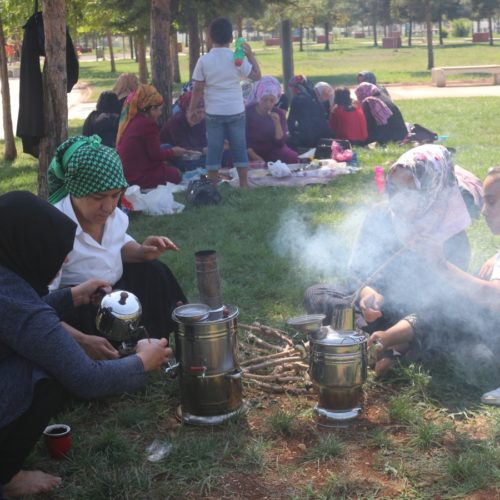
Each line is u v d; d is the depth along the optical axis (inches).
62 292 141.4
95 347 130.4
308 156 414.9
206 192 324.8
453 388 151.4
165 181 343.3
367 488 119.9
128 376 119.7
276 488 121.5
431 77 1073.5
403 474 122.8
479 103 693.9
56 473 126.3
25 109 291.4
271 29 1729.8
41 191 298.8
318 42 3019.2
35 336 110.3
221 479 124.0
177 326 137.8
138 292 159.8
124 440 133.2
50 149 294.0
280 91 409.7
